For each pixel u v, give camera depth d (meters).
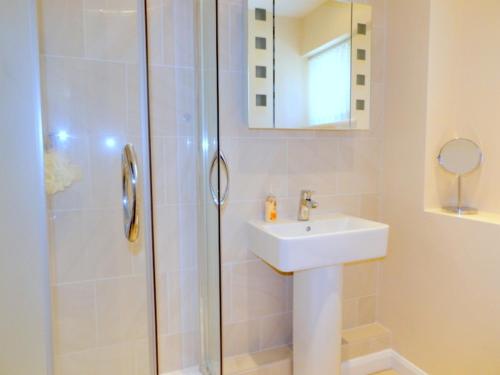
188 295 1.60
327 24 1.64
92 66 1.31
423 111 1.61
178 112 1.51
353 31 1.69
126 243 1.36
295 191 1.71
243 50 1.55
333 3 1.65
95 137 1.33
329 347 1.44
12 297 0.81
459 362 1.47
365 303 1.91
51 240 1.26
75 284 1.35
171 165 1.52
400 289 1.77
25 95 0.77
